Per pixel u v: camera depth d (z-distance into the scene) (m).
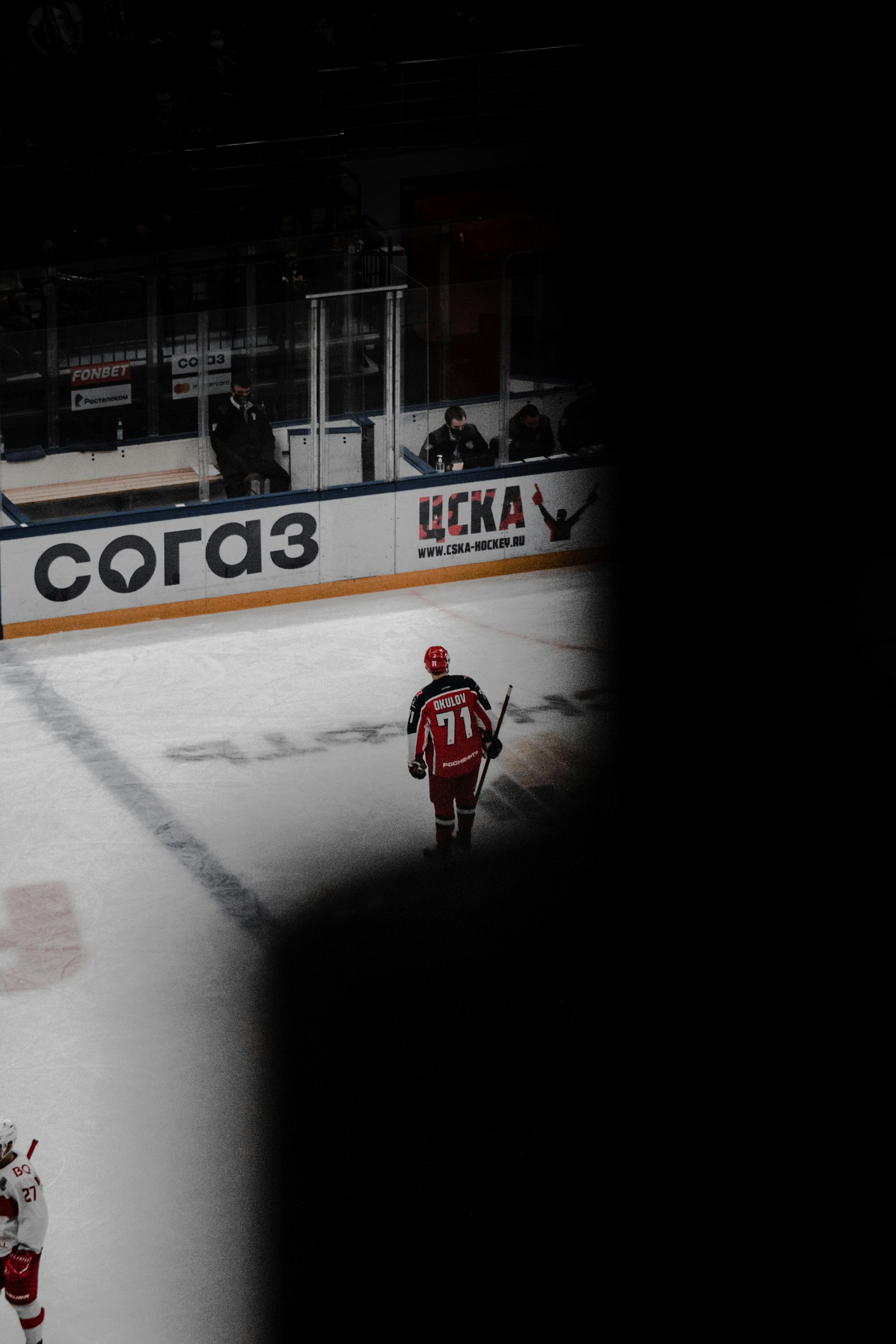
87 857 30.61
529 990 26.78
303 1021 25.94
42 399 43.00
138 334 43.66
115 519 39.53
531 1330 20.38
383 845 31.17
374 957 27.59
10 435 42.84
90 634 40.00
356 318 47.84
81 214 47.44
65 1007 26.27
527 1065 24.97
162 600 40.75
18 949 27.77
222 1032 25.70
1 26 49.62
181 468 43.47
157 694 37.12
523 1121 23.80
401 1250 21.52
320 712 36.44
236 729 35.59
